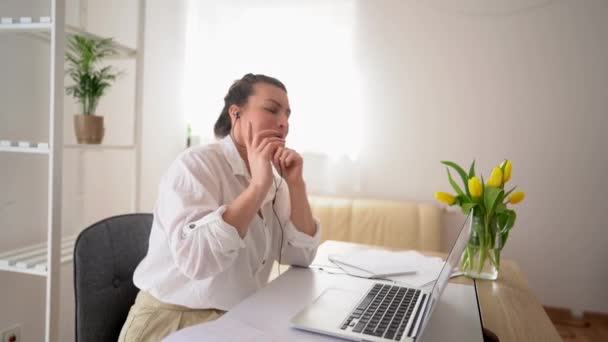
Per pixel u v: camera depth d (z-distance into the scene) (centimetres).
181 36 273
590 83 237
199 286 104
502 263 139
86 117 159
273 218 126
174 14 264
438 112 254
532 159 245
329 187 265
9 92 156
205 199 99
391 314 81
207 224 90
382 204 245
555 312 245
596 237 240
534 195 246
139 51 182
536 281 247
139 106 184
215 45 275
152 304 105
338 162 261
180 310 104
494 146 249
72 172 193
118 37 219
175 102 270
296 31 265
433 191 256
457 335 77
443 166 254
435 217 237
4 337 158
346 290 97
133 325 103
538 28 242
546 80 242
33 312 172
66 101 187
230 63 274
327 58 262
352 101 260
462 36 250
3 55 153
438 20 252
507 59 246
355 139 260
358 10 259
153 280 105
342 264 123
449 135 253
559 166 243
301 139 266
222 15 273
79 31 153
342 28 260
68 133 189
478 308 92
